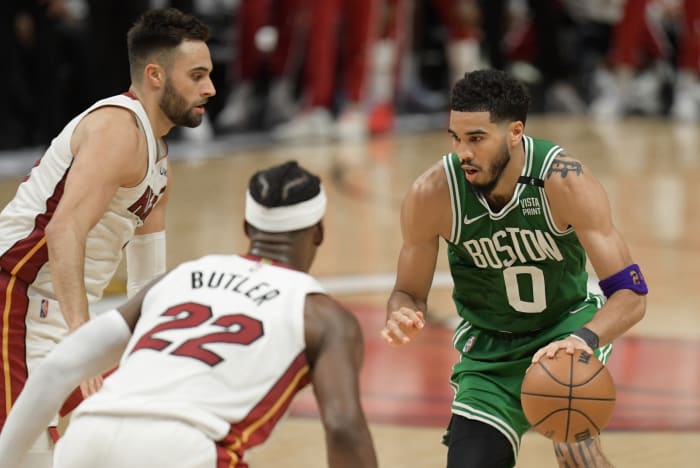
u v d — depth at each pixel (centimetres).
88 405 659
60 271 856
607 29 4666
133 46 914
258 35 3703
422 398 1366
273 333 666
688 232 2375
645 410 1323
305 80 3806
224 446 644
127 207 926
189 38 909
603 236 849
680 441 1220
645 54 4778
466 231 886
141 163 909
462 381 924
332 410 641
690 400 1358
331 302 683
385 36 3928
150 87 914
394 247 2191
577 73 4703
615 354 1541
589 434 805
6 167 2922
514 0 4847
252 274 695
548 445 1223
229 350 659
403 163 3241
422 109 4388
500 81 827
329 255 2117
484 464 855
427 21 4431
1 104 3106
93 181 874
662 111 4688
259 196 707
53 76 3109
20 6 3058
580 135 3947
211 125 3753
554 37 4466
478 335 936
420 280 930
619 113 4541
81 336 702
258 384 657
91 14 3086
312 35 3709
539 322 913
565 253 886
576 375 797
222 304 680
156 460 633
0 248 925
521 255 883
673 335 1628
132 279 1011
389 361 1510
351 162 3244
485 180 842
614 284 848
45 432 895
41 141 3178
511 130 836
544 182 855
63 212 867
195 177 2939
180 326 675
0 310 920
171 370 656
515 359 911
